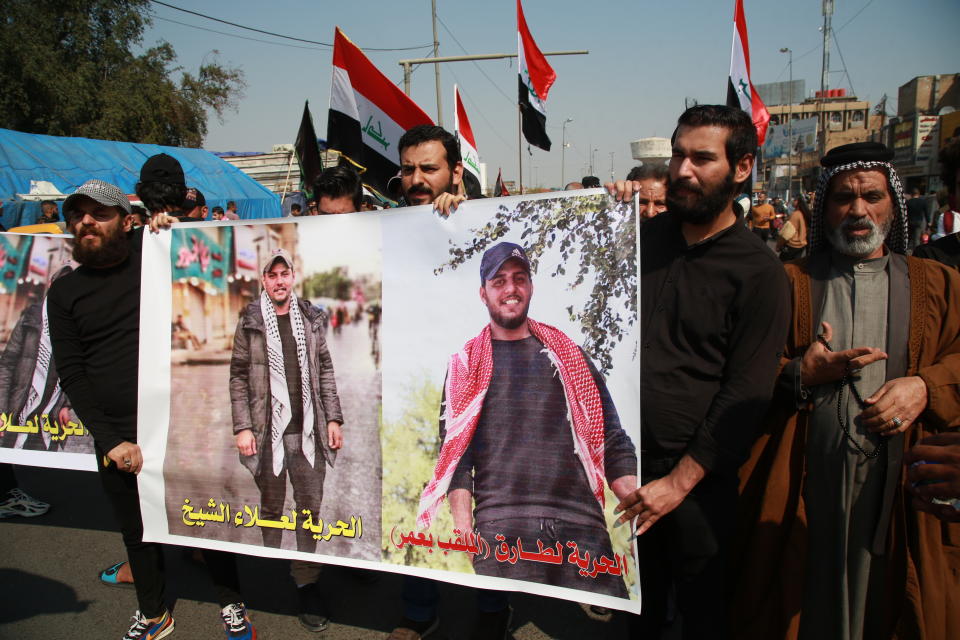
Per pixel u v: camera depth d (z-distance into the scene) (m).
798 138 43.44
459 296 2.44
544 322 2.31
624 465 2.16
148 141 26.70
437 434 2.46
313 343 2.62
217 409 2.73
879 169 2.08
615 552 2.19
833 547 2.12
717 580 2.14
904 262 2.13
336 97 5.57
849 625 2.10
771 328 2.00
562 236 2.28
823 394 2.14
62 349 2.69
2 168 13.91
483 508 2.38
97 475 5.08
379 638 2.93
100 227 2.65
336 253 2.60
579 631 3.00
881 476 2.04
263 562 3.73
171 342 2.77
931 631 2.00
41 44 23.62
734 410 1.97
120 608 3.21
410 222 2.50
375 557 2.54
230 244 2.71
